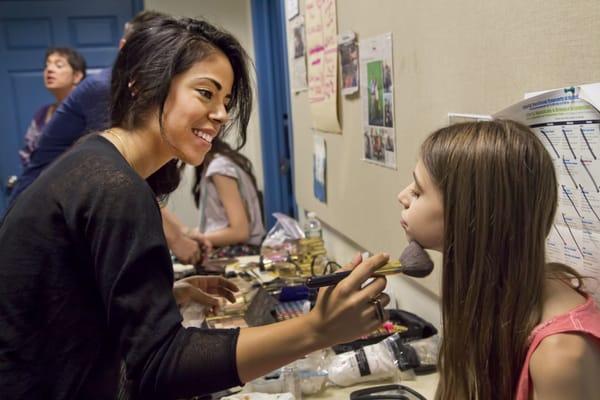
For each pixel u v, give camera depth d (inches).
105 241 30.4
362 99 69.9
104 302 31.0
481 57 43.1
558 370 26.8
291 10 105.0
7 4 150.1
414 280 60.7
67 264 32.1
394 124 60.6
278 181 151.2
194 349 29.8
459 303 30.4
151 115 35.5
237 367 29.7
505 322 29.1
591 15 31.9
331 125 83.3
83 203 31.1
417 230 32.2
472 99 44.8
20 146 155.3
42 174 33.8
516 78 39.0
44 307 32.3
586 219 33.0
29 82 153.4
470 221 29.8
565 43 34.1
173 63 34.6
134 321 29.9
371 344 51.6
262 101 148.4
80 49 154.8
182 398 30.5
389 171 63.2
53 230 31.7
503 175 29.3
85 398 34.1
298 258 83.2
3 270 32.2
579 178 33.1
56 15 152.4
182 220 152.1
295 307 64.8
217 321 59.6
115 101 37.1
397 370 48.8
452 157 30.4
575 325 27.4
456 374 30.8
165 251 31.4
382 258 30.2
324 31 83.6
